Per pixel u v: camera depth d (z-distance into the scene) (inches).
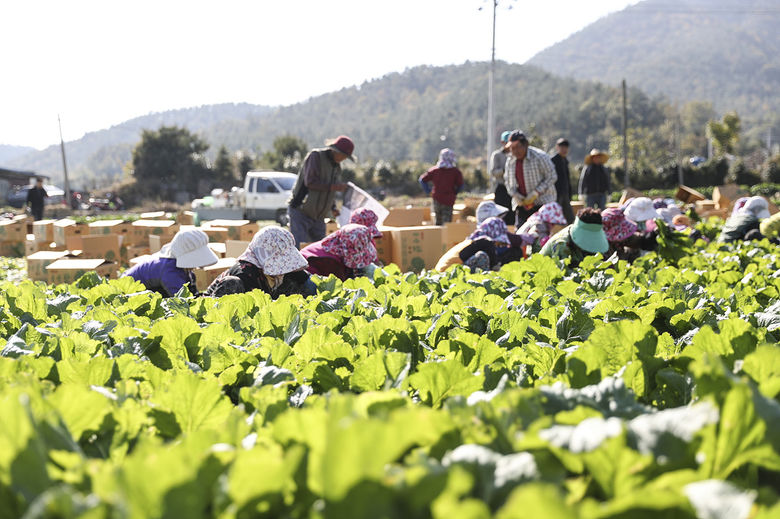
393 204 1872.5
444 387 70.1
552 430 43.5
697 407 43.9
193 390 61.9
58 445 46.2
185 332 103.6
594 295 161.5
